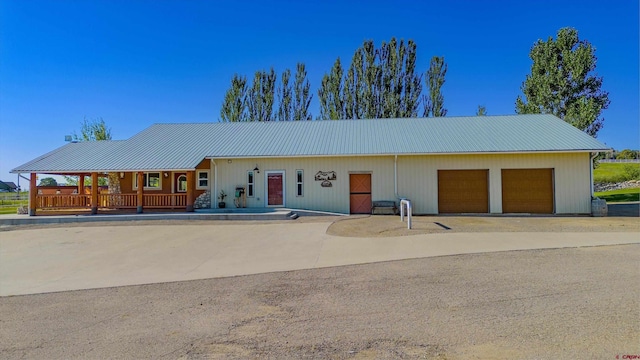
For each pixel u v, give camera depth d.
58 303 6.40
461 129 20.80
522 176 18.41
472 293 6.08
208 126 23.88
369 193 19.17
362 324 4.90
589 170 17.98
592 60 28.11
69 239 13.41
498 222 15.43
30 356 4.25
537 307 5.28
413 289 6.45
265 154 19.12
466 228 13.66
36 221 17.14
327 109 34.47
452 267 7.97
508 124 21.05
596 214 17.50
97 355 4.23
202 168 20.09
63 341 4.68
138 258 10.34
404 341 4.29
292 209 19.12
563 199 18.08
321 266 8.63
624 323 4.56
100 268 9.30
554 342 4.09
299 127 22.92
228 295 6.56
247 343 4.43
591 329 4.41
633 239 10.94
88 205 19.67
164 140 21.80
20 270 9.27
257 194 19.56
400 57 33.19
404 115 33.09
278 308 5.74
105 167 18.64
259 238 12.77
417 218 17.05
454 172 18.80
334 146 19.61
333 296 6.25
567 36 28.66
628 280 6.55
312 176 19.39
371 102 33.31
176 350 4.30
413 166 18.89
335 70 34.09
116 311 5.86
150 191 20.94
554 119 21.39
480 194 18.61
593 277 6.81
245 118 35.84
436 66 33.22
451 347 4.08
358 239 11.97
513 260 8.48
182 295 6.65
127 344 4.52
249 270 8.54
